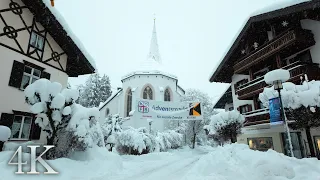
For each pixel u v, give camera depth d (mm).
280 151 15156
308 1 12164
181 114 16844
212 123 15750
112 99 35062
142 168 11055
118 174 9008
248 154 8039
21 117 11352
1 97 10211
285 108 10156
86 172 8438
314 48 13766
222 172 7379
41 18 12664
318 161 7148
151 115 16266
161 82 32031
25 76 11836
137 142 20062
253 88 17234
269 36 17234
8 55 10750
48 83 8977
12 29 11125
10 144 9719
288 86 10312
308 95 9367
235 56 20547
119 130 22359
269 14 14555
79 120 9312
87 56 14844
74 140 9391
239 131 15188
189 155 21484
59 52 14227
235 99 22281
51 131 9430
